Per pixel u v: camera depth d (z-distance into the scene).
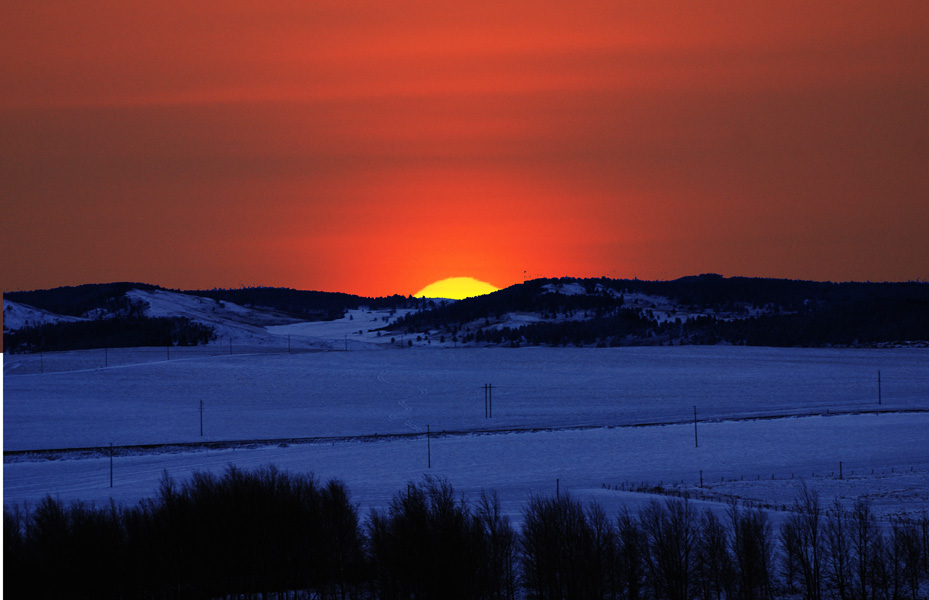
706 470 147.25
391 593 84.94
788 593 79.69
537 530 85.06
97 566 89.06
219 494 93.75
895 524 96.06
